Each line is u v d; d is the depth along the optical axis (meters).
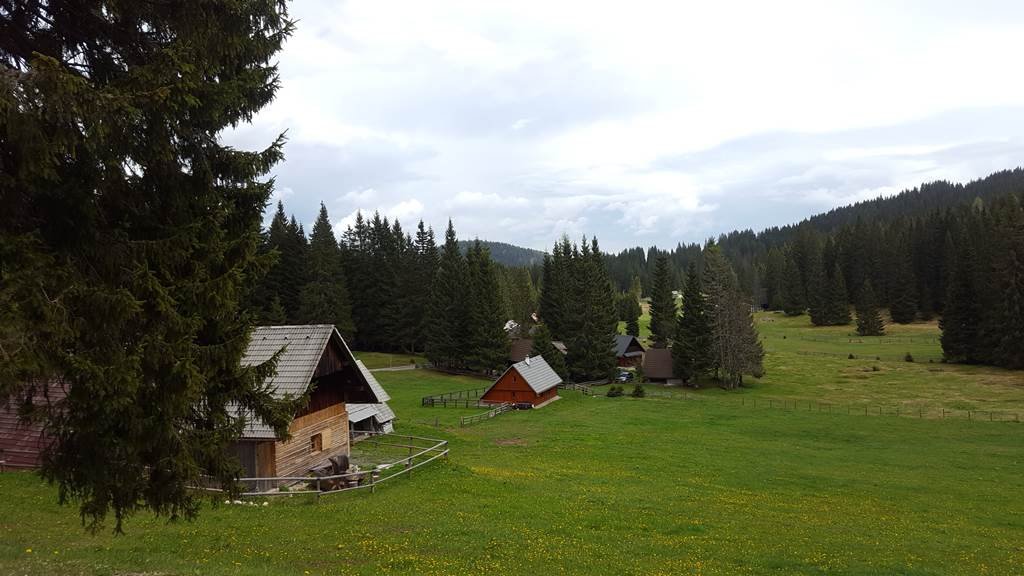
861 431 47.59
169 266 9.70
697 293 79.81
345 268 100.75
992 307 80.25
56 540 15.01
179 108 9.05
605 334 84.31
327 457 27.28
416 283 96.31
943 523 23.09
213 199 10.96
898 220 167.50
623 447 40.25
